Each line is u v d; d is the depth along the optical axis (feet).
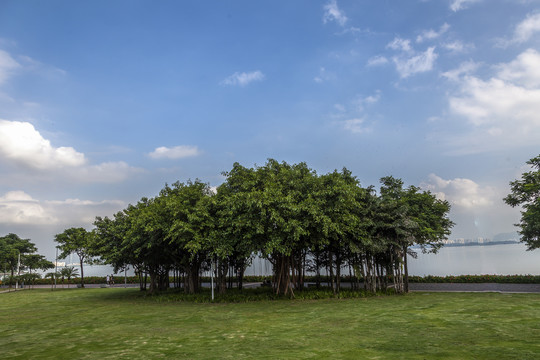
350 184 74.08
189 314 56.08
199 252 82.17
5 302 90.38
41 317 59.77
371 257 77.56
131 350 32.91
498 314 43.75
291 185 68.28
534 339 30.78
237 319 49.39
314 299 69.62
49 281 175.22
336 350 29.94
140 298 87.81
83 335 41.93
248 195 63.31
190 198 75.97
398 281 74.69
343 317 47.06
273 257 77.97
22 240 171.42
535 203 69.26
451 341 31.27
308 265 90.63
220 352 30.71
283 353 29.50
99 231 98.73
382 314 47.98
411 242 74.08
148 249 84.07
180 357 29.60
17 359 31.19
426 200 88.07
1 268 166.20
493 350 27.58
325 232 60.70
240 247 68.39
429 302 58.18
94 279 163.22
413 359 26.14
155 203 82.28
